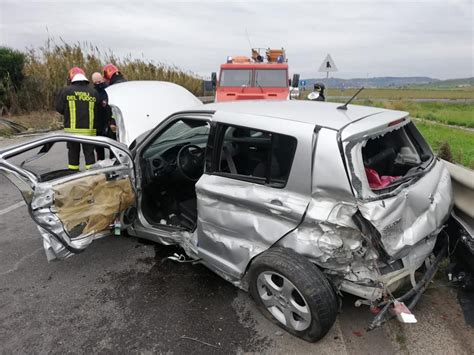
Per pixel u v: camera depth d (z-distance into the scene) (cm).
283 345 262
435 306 297
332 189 238
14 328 286
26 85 1412
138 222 369
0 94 1320
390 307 242
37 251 401
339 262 237
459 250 304
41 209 282
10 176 274
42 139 295
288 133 256
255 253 267
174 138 407
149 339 271
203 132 424
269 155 267
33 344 270
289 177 254
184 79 2275
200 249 313
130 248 402
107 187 319
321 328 242
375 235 227
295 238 249
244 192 274
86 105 552
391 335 270
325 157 239
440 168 314
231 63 1107
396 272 248
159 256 385
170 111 495
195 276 348
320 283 238
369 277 238
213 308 303
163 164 384
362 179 234
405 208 245
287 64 1072
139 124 465
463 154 842
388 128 273
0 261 382
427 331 272
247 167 299
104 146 322
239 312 297
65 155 814
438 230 280
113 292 328
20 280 349
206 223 300
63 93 545
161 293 324
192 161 371
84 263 375
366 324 280
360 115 281
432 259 298
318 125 251
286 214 250
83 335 277
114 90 508
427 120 2098
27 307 311
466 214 306
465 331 271
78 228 311
